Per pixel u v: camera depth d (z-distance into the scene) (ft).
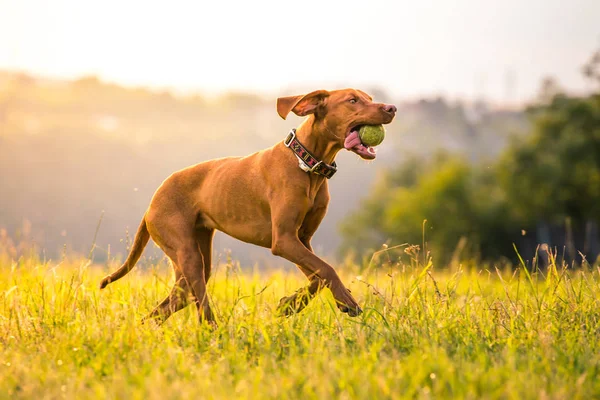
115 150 431.02
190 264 22.95
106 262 26.73
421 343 16.99
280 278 31.04
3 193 301.84
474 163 211.20
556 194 140.26
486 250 156.97
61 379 15.85
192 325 19.89
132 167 410.31
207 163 23.85
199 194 23.50
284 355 17.42
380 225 201.57
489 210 158.40
